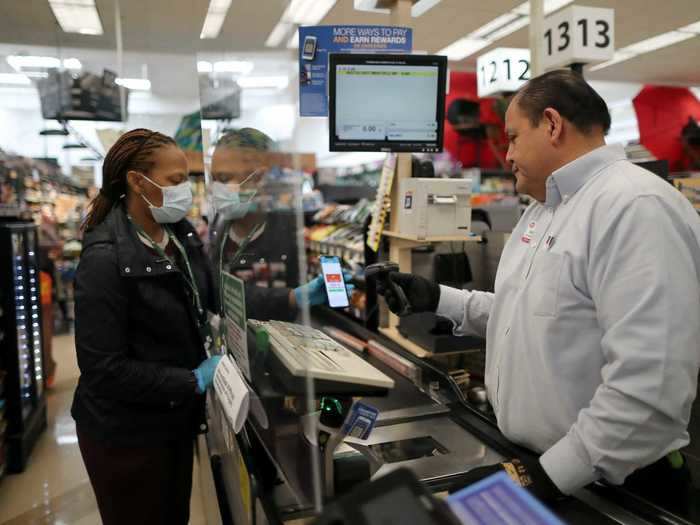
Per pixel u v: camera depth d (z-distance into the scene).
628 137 12.52
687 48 8.53
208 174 1.74
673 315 0.87
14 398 3.14
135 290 1.35
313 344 1.11
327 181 7.36
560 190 1.09
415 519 0.41
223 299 1.45
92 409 1.39
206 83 1.65
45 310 4.52
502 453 1.16
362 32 1.90
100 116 6.09
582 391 1.03
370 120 1.86
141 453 1.44
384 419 1.36
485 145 10.02
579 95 1.07
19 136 9.92
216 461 1.68
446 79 1.85
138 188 1.41
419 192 1.94
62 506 2.79
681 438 0.99
